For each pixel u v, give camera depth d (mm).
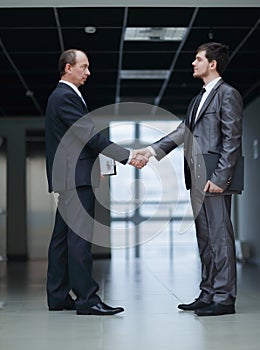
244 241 12625
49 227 14312
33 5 6539
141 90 11750
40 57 9344
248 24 7898
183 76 10656
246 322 4312
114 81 11016
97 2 6504
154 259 12289
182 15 7543
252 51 9117
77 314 4719
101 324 4281
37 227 14312
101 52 9156
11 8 7145
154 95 12219
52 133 4785
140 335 3877
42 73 10312
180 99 12539
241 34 8320
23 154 14305
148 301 5523
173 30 8211
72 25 7879
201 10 7332
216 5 6414
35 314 4785
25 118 14320
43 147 14422
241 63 9773
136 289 6586
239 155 4680
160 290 6465
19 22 7707
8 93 11812
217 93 4719
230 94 4668
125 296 5926
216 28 8078
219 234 4695
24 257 14078
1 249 14109
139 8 7234
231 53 9227
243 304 5289
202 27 8039
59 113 4719
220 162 4617
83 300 4703
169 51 9125
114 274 8719
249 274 8992
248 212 12453
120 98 12477
